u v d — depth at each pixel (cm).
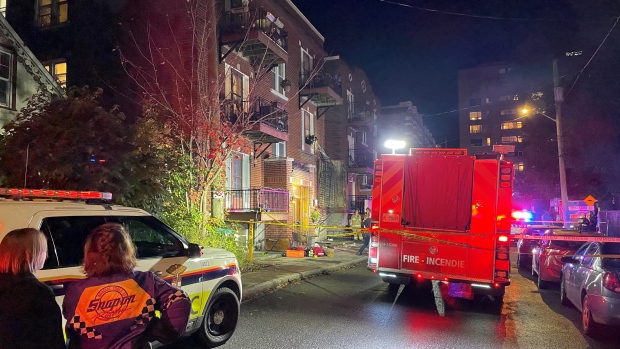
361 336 688
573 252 1095
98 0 1605
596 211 2359
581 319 818
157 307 284
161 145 1032
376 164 983
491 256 866
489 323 781
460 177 910
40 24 1677
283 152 2145
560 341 679
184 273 548
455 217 906
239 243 1385
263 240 1816
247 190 1694
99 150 778
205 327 608
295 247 1680
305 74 2319
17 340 251
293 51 2250
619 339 692
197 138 1242
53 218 430
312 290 1059
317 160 2536
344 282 1177
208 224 1241
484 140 8450
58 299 403
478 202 884
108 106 1535
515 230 1878
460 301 959
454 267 892
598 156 2536
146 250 534
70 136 761
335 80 2445
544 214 3594
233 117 1559
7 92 1173
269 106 1806
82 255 439
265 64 1894
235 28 1642
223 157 1300
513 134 8275
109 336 268
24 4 1692
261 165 1936
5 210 407
